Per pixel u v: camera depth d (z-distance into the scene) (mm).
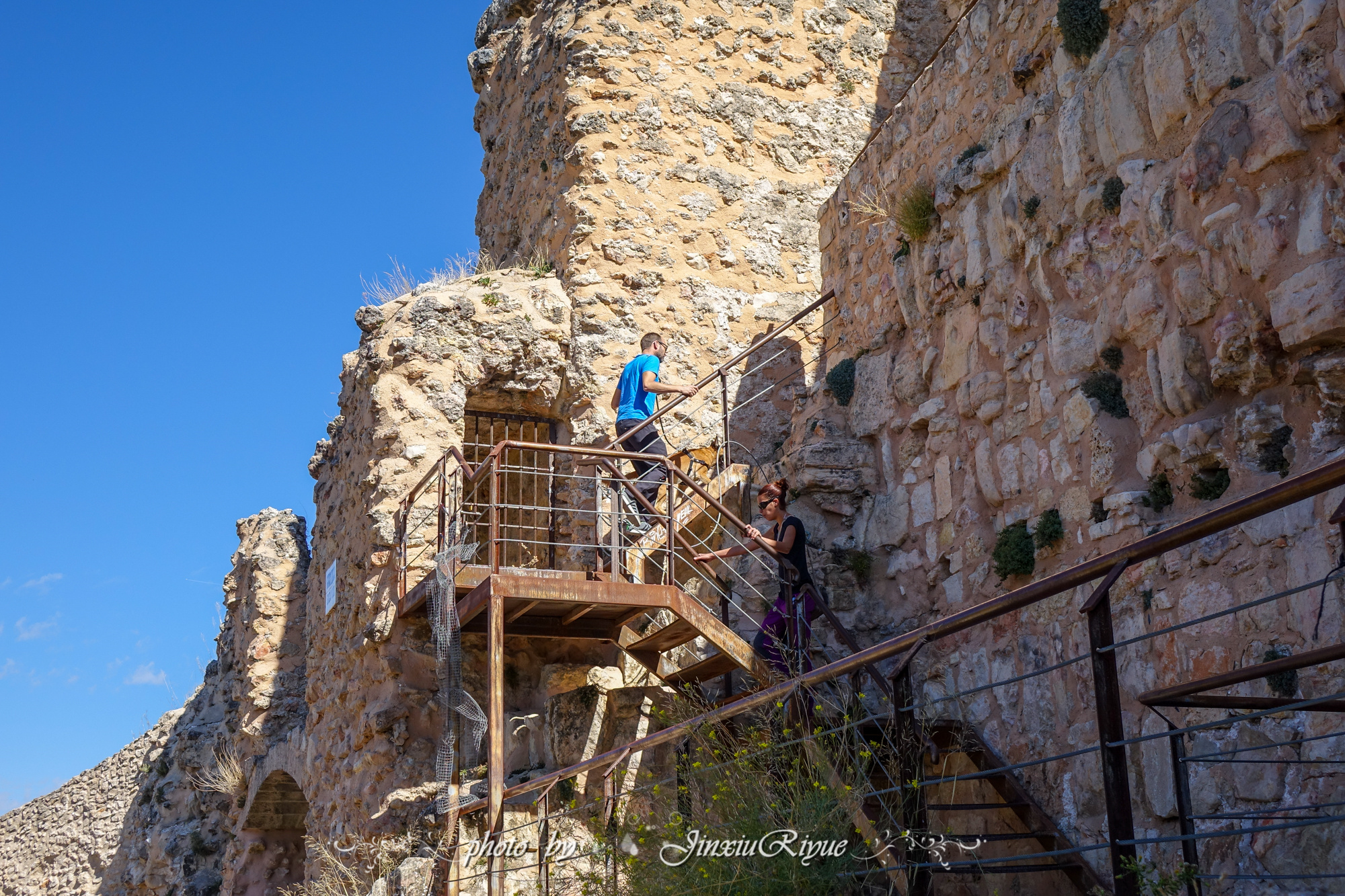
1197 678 5695
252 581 14508
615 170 11578
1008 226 7645
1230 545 5613
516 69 13320
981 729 7438
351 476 10609
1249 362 5621
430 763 8977
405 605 9188
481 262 12383
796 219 12156
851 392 9648
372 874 8703
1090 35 6957
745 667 7742
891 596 8758
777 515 8070
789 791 5555
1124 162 6625
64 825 21000
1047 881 6570
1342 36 5184
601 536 8367
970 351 8086
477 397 10742
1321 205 5273
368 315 10523
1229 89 5875
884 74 13023
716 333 11484
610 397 10875
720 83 12227
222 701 16219
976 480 7906
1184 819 4055
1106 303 6727
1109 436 6566
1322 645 5016
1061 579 3834
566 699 8852
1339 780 4852
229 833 14469
